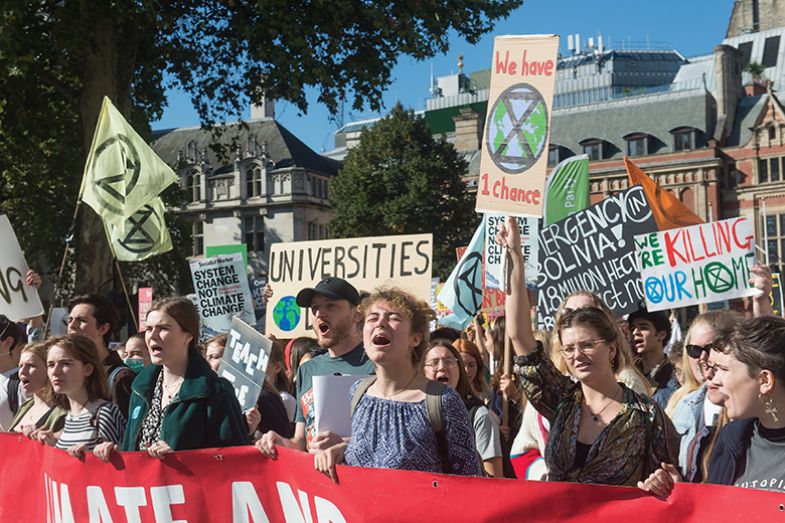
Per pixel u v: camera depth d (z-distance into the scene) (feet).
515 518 11.63
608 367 13.79
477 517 11.80
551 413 14.40
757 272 20.04
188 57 68.49
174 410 15.43
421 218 150.30
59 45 62.90
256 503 14.42
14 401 22.91
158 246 30.83
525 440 18.43
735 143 213.87
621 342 15.02
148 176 30.30
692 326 15.80
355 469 12.74
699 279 24.97
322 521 13.34
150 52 69.05
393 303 13.28
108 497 15.93
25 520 17.94
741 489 10.37
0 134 72.64
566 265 27.22
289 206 214.69
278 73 62.03
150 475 15.38
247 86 69.56
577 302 17.66
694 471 13.71
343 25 64.18
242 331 16.98
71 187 77.61
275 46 62.54
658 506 10.88
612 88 392.06
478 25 66.44
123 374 20.13
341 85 64.80
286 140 220.02
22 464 17.97
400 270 27.35
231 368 16.93
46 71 66.85
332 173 225.56
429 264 27.09
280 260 29.30
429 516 12.14
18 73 64.80
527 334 14.99
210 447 15.30
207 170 220.02
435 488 12.09
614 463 13.39
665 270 25.32
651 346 23.65
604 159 223.30
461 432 12.87
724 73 215.51
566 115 230.27
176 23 67.10
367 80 63.98
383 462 12.82
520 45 18.85
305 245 28.96
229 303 32.19
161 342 15.80
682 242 25.17
